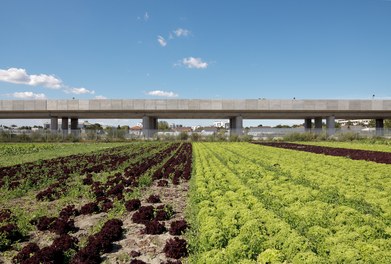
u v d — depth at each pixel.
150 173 19.38
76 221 10.71
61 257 7.38
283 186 14.09
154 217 10.80
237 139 61.22
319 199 12.16
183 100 62.50
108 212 11.58
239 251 6.76
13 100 62.25
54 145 49.56
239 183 14.44
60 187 15.58
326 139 60.59
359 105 63.25
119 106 62.28
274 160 25.12
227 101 62.91
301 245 6.86
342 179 16.16
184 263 7.41
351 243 7.07
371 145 46.31
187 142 57.69
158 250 8.23
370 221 8.82
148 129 67.25
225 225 8.36
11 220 10.28
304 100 63.09
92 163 25.02
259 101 63.03
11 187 15.56
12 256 7.98
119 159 26.41
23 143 56.31
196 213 10.72
